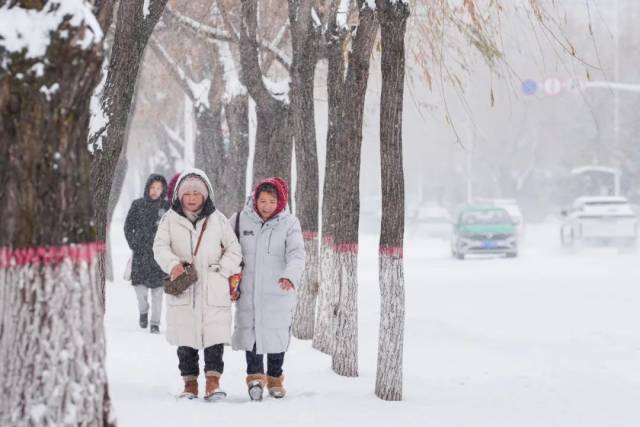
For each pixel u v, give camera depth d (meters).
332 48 21.31
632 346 22.80
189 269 14.19
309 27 23.42
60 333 8.28
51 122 8.27
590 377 18.38
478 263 54.28
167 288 14.17
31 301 8.23
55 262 8.30
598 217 62.44
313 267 23.33
